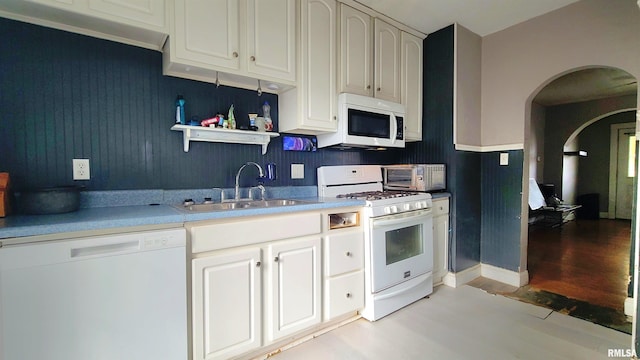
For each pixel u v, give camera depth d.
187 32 1.62
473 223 2.91
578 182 6.99
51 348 1.13
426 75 2.94
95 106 1.66
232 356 1.54
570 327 2.01
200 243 1.44
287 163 2.40
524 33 2.70
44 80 1.53
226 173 2.10
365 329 2.01
